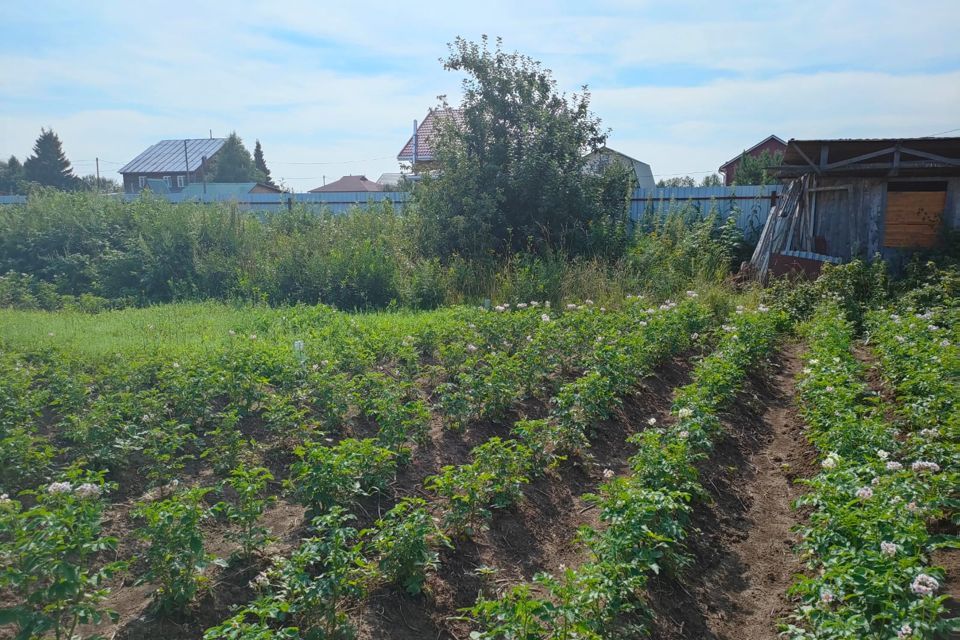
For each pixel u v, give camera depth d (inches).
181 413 267.6
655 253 563.5
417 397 304.3
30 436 223.5
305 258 540.1
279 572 163.0
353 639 155.9
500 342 362.9
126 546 187.9
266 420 272.1
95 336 369.7
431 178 617.0
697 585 195.9
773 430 307.6
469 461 251.9
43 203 655.8
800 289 492.1
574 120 645.9
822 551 175.3
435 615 173.8
